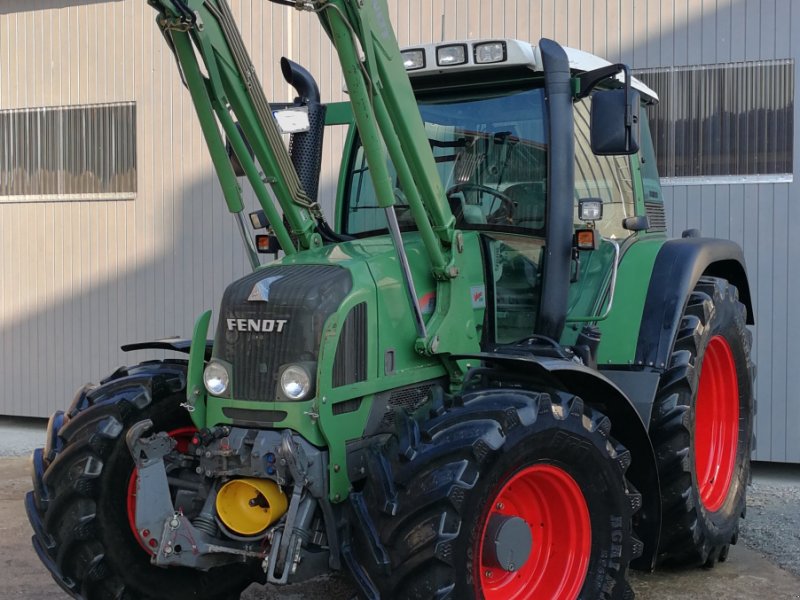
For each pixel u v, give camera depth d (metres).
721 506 4.66
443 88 4.25
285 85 7.75
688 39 6.68
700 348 4.38
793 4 6.43
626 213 4.71
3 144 8.72
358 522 3.20
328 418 3.26
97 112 8.41
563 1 6.96
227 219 8.00
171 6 3.36
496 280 4.01
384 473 3.21
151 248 8.24
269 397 3.31
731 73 6.60
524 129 4.06
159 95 8.16
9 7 8.62
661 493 4.21
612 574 3.54
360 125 3.38
